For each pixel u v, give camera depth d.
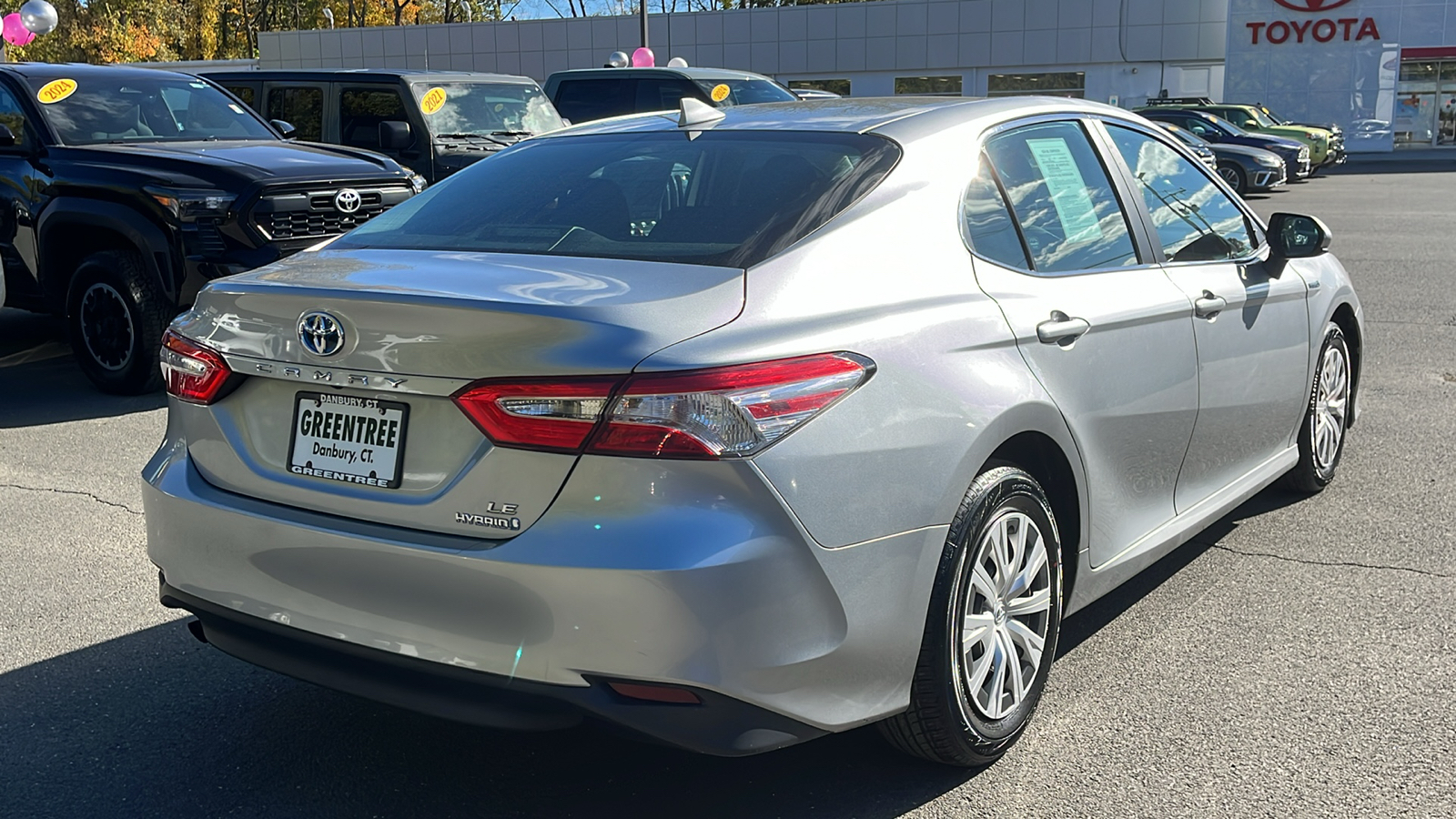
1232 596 4.06
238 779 2.96
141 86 8.47
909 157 3.03
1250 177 22.14
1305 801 2.79
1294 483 5.05
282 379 2.67
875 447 2.51
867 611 2.51
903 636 2.60
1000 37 36.50
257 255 7.18
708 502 2.29
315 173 7.50
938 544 2.66
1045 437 3.03
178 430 2.94
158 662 3.64
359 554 2.51
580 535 2.29
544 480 2.33
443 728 3.21
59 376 8.00
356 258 2.99
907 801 2.82
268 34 40.59
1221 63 37.03
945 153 3.11
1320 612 3.91
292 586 2.63
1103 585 3.41
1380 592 4.07
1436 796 2.80
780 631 2.36
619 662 2.29
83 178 7.31
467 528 2.41
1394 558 4.39
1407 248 14.08
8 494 5.37
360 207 7.70
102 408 7.07
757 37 37.56
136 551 4.64
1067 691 3.38
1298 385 4.57
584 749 3.08
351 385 2.55
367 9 69.75
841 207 2.83
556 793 2.88
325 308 2.57
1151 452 3.55
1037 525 3.00
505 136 11.44
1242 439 4.19
